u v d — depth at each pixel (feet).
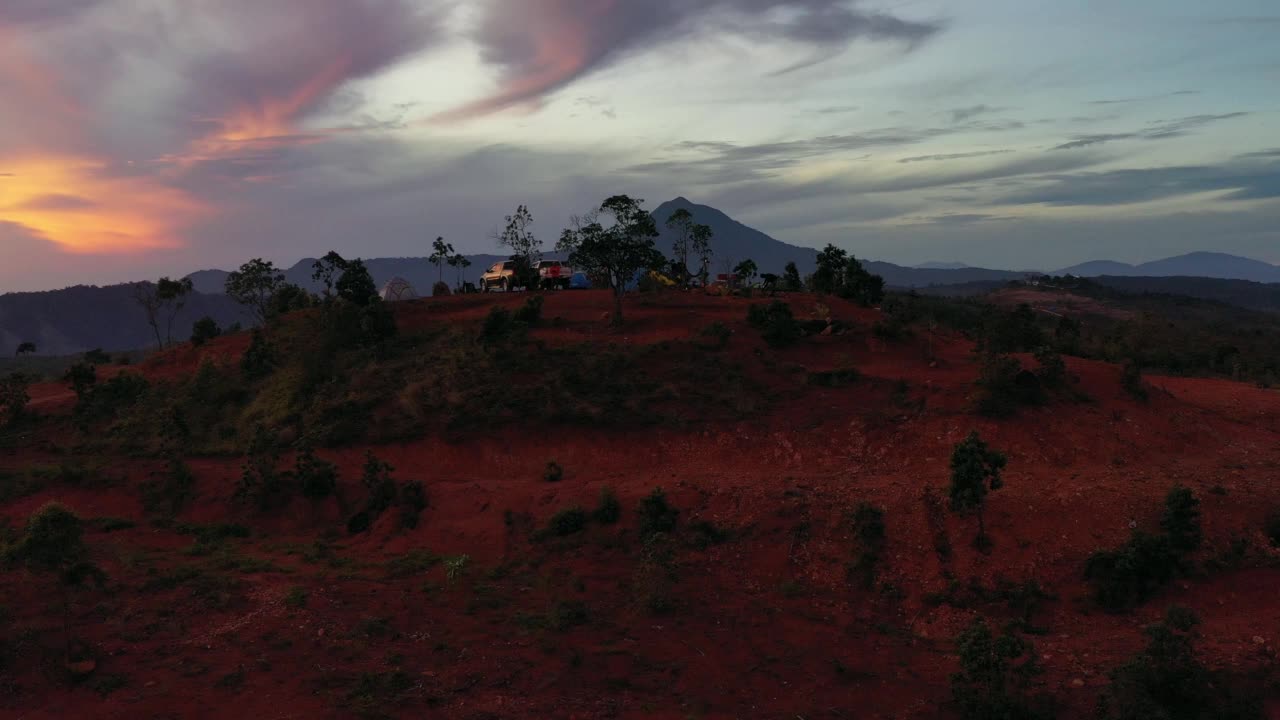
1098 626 43.83
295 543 59.77
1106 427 67.92
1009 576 47.52
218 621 42.52
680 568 51.80
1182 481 55.83
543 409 75.77
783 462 67.56
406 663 38.68
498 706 34.83
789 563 51.83
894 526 52.75
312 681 36.06
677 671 39.37
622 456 70.33
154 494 68.28
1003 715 33.71
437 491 65.00
